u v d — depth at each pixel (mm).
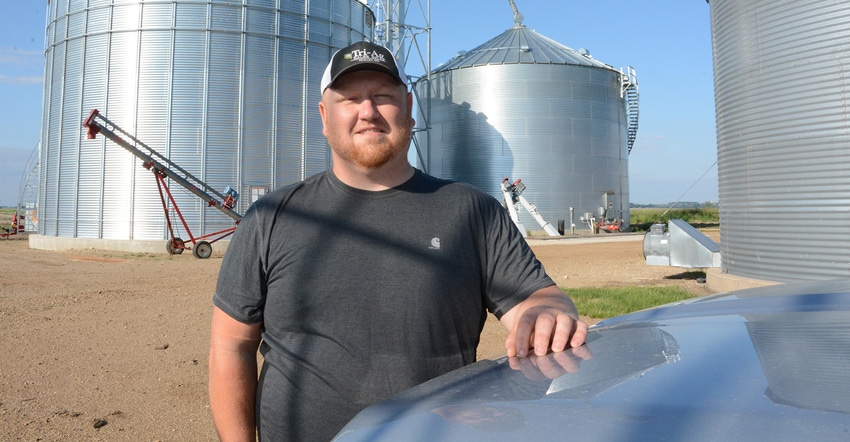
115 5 25594
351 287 1913
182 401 5215
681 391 937
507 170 38594
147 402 5188
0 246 28703
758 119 9773
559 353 1441
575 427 858
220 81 25406
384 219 1978
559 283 13203
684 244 12688
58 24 27609
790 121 9195
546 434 853
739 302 1705
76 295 11641
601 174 40281
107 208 25172
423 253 1939
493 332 7852
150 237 24688
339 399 1875
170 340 7676
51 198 27297
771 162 9547
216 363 2080
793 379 940
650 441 773
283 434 1917
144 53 25188
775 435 750
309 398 1894
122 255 22703
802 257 9070
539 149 38750
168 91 25047
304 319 1945
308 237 1970
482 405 1035
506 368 1357
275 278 1999
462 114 39656
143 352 7004
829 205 8719
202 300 11148
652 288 11398
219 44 25484
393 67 1987
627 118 43938
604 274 15242
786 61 9227
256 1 26078
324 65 27891
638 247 26391
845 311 1420
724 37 10766
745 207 10219
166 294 11961
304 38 27125
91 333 8094
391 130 2008
